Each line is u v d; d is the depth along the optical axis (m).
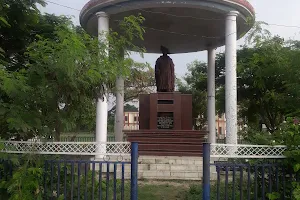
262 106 15.77
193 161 11.12
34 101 5.41
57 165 5.84
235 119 11.77
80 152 7.01
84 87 5.73
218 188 5.40
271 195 5.44
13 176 5.17
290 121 5.96
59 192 5.68
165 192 8.45
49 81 5.48
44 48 5.74
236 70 12.14
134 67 8.57
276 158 5.72
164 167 10.85
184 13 14.54
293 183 5.37
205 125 29.22
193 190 8.05
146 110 14.11
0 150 5.43
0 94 5.56
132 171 5.33
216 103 21.19
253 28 10.23
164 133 12.32
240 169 5.50
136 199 5.29
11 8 8.27
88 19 13.65
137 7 12.23
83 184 6.40
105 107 11.81
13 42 9.03
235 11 12.29
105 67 6.03
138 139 12.37
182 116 13.69
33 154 5.58
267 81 11.28
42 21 9.95
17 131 5.68
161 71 14.78
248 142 7.57
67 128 5.82
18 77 5.30
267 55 9.50
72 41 5.34
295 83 7.41
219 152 8.82
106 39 7.09
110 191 7.41
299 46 10.37
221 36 16.72
